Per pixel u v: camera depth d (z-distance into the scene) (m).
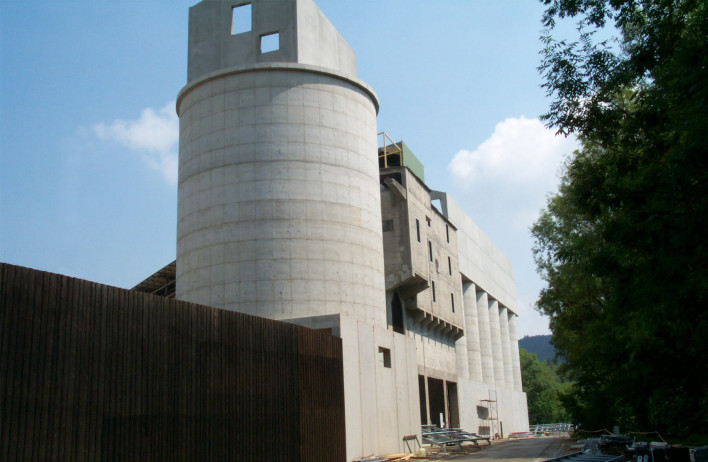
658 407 36.47
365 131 41.47
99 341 16.28
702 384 32.31
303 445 25.23
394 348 37.09
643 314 26.12
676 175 15.52
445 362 65.12
